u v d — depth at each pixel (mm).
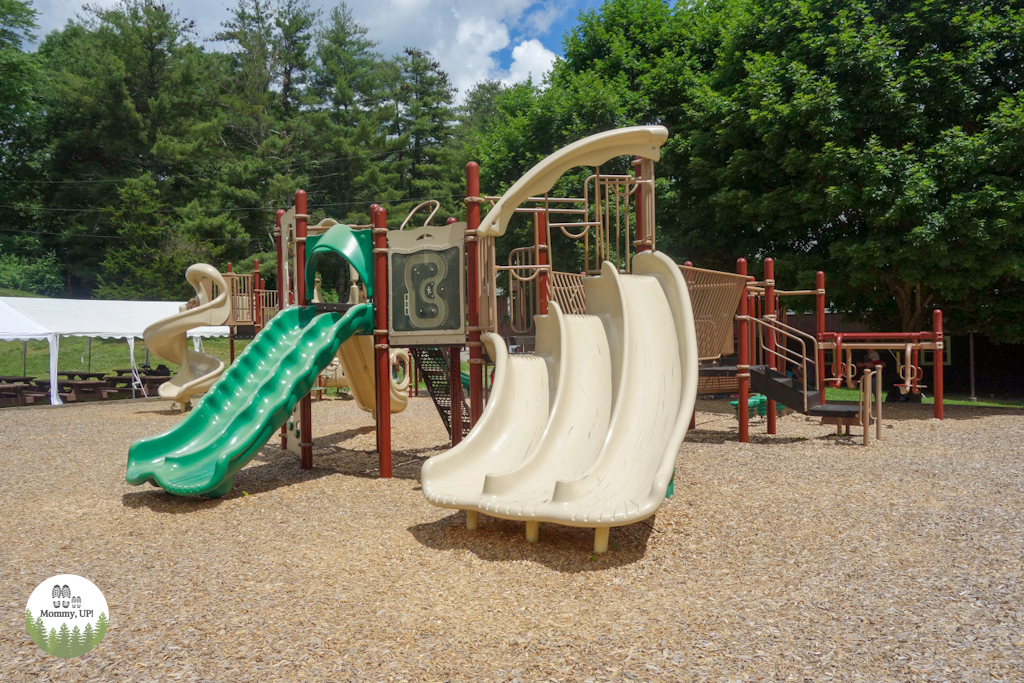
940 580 4816
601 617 4289
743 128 16297
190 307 17672
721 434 11570
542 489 5633
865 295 17234
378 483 7980
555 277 8406
